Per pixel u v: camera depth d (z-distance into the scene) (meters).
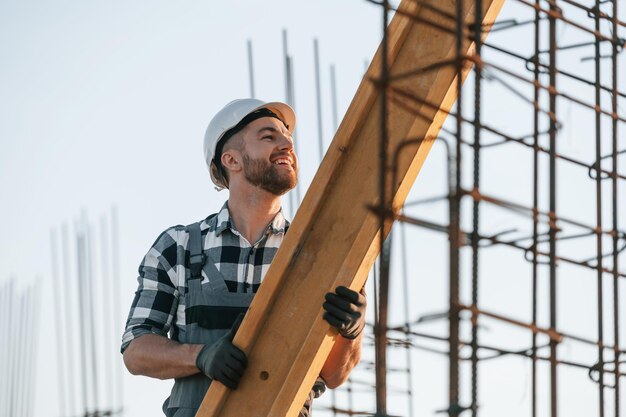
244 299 5.59
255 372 4.98
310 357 4.80
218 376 4.97
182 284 5.64
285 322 4.97
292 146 5.95
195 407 5.38
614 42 4.92
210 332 5.53
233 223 5.82
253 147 5.88
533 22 4.48
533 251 4.07
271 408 4.85
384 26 3.59
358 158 4.93
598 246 4.70
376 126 4.90
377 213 3.55
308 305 4.92
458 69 3.61
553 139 4.16
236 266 5.66
